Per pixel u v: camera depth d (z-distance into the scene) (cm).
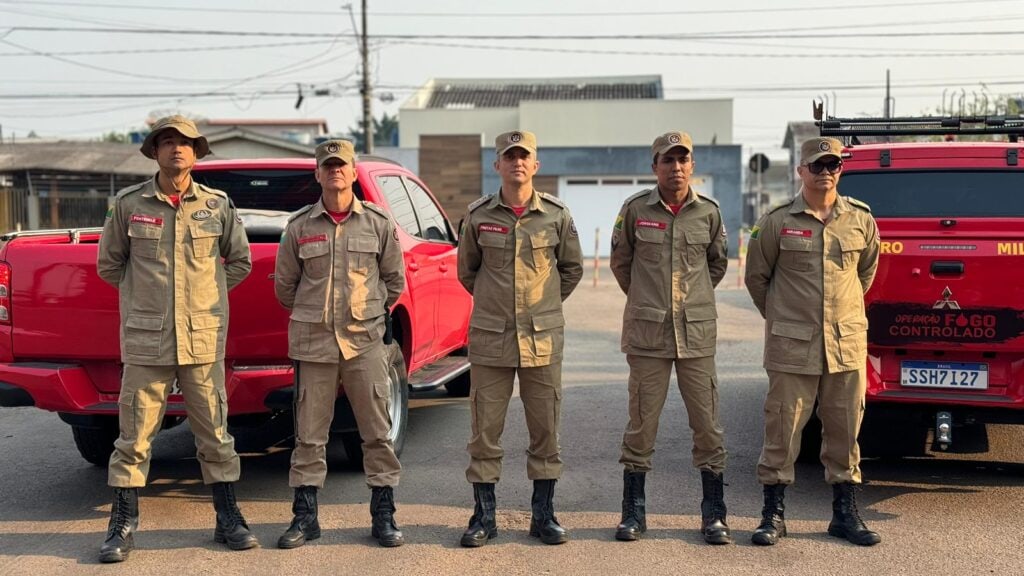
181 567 447
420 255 677
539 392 480
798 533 489
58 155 3359
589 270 2500
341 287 477
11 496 565
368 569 443
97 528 506
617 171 3172
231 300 525
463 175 3195
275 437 721
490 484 485
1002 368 551
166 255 464
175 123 458
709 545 472
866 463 625
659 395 481
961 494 557
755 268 491
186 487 582
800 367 471
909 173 589
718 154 3098
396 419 614
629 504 486
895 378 563
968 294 542
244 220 596
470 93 5047
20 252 529
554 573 436
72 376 529
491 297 475
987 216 570
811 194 482
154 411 469
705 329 478
